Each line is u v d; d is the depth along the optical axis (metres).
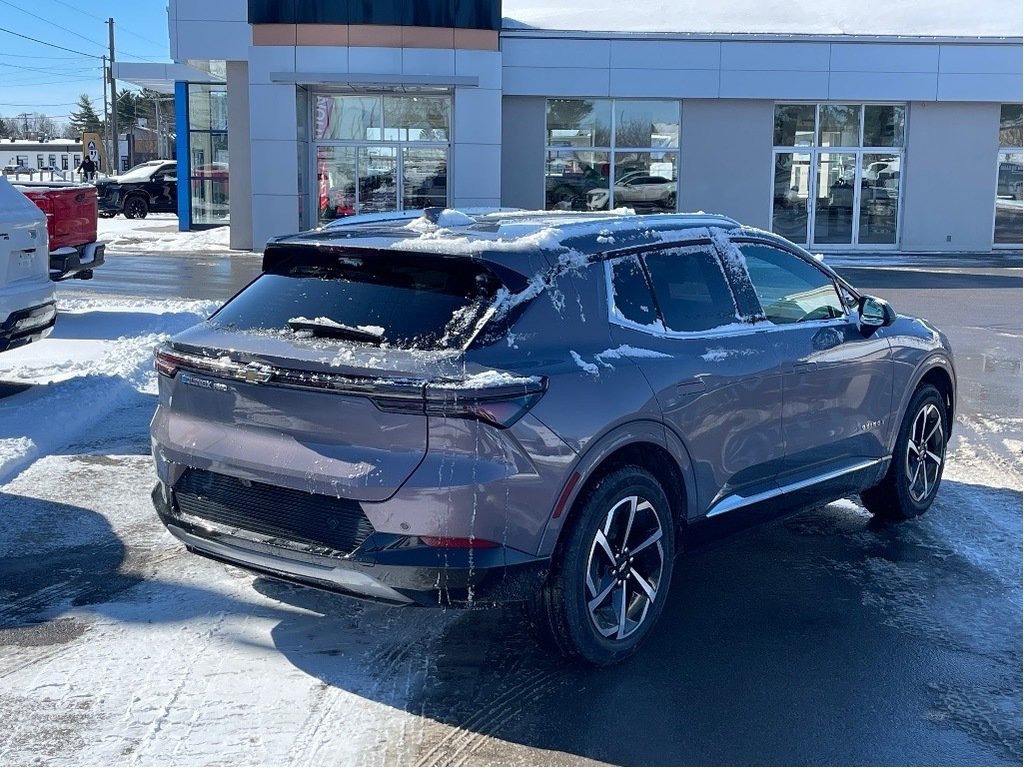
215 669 4.12
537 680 4.09
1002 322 13.93
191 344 4.13
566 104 23.08
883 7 25.34
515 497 3.70
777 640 4.49
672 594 5.01
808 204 23.97
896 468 5.86
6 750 3.50
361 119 23.05
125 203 35.09
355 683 4.03
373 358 3.72
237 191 23.08
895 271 20.38
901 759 3.58
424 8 21.42
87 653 4.23
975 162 23.97
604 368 4.03
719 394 4.51
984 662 4.31
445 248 3.94
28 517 5.85
